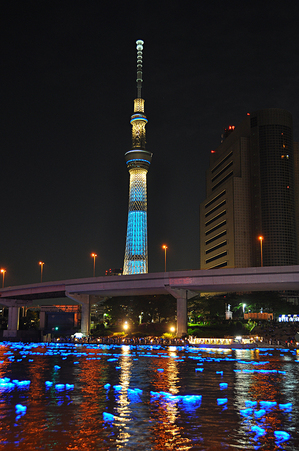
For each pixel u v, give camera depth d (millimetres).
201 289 114438
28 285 145125
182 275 107750
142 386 39594
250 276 98875
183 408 29953
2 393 35906
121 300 145000
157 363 60031
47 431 24312
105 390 37344
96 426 25297
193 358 67312
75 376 46875
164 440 22766
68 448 21547
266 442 22500
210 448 21609
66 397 34031
